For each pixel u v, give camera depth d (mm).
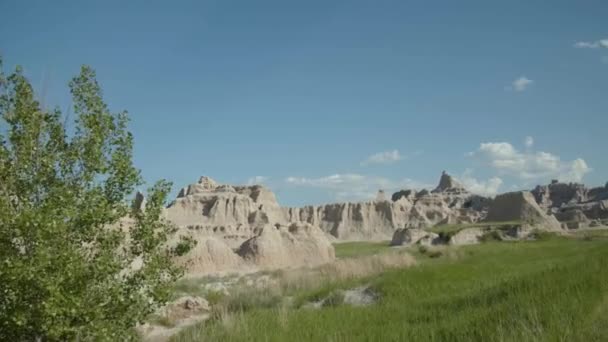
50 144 11961
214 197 147875
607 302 13953
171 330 22938
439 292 23016
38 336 11133
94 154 11797
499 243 69375
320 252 89000
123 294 11867
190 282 45812
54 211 10641
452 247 61625
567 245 53500
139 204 12695
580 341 10938
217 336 16969
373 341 13977
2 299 10641
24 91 11625
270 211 162000
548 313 13008
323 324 17125
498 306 15398
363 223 199375
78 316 10828
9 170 11219
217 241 75688
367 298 24812
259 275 60594
